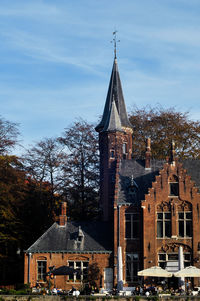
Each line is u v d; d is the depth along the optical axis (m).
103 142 60.84
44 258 49.59
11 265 57.03
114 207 50.00
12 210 54.41
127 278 48.69
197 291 45.03
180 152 66.44
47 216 61.06
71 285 48.94
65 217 52.25
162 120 69.25
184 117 69.62
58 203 62.97
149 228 48.91
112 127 60.25
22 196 55.88
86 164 64.75
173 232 48.69
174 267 48.25
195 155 65.94
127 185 51.69
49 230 51.56
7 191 52.62
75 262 49.62
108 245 50.22
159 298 39.75
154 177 52.50
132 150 68.62
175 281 47.97
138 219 49.81
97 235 51.12
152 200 49.44
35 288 46.69
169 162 50.19
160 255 48.66
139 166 53.72
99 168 64.25
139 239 49.34
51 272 44.03
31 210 59.31
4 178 53.91
